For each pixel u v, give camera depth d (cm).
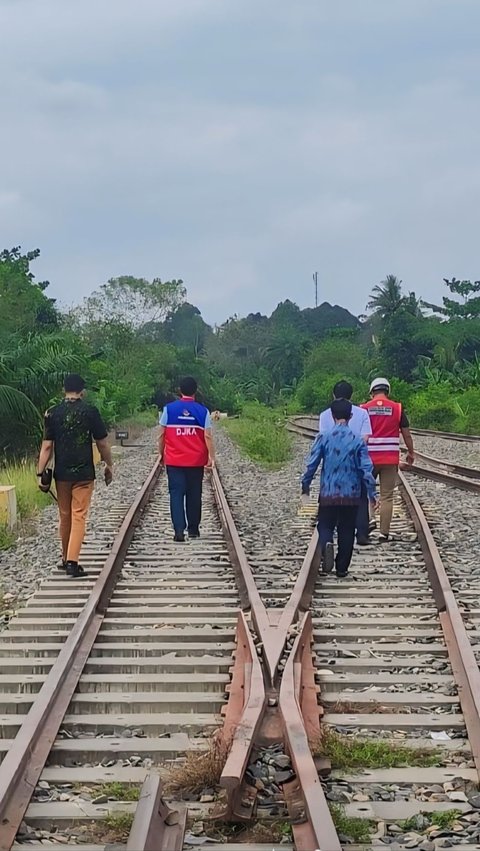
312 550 977
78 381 951
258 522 1353
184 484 1172
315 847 380
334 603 834
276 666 580
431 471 2031
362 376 7812
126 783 473
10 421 2236
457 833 422
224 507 1344
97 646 696
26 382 2281
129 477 2130
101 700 586
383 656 685
